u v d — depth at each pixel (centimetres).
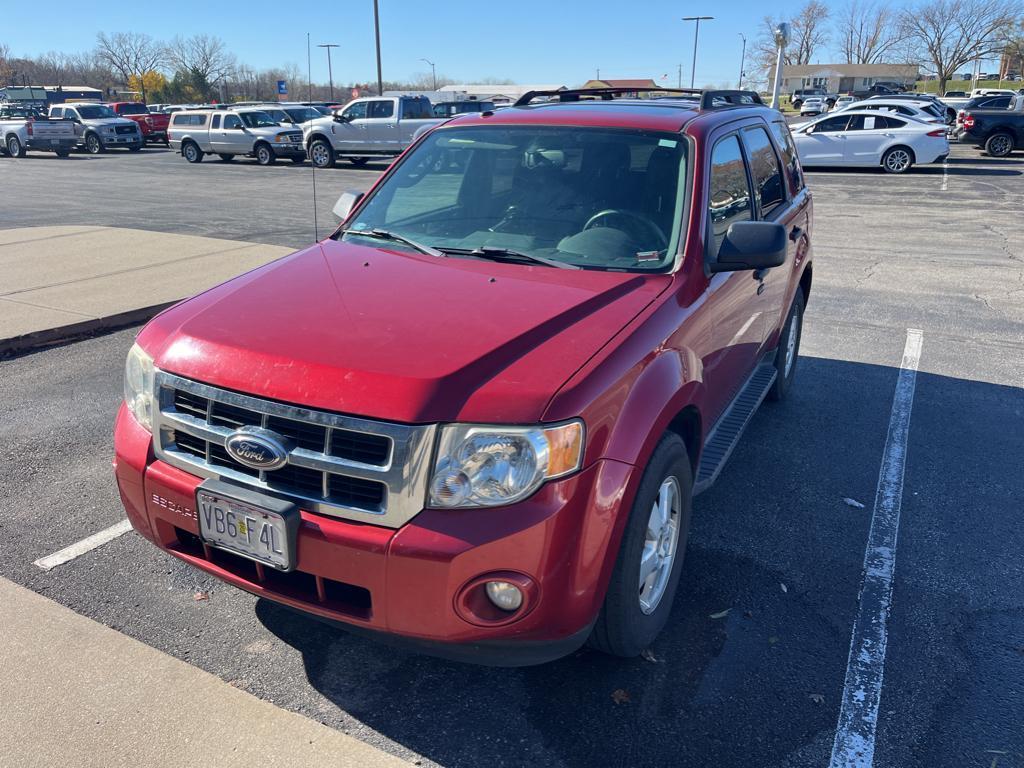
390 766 246
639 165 355
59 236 1112
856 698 278
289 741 255
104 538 370
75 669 284
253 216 1409
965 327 742
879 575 352
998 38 8588
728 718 268
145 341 283
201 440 259
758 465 457
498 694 278
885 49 10700
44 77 10112
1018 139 2445
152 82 8569
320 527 235
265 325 267
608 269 319
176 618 314
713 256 336
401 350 246
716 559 362
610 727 263
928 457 469
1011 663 296
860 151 2083
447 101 2500
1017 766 250
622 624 268
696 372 298
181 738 254
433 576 226
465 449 227
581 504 234
